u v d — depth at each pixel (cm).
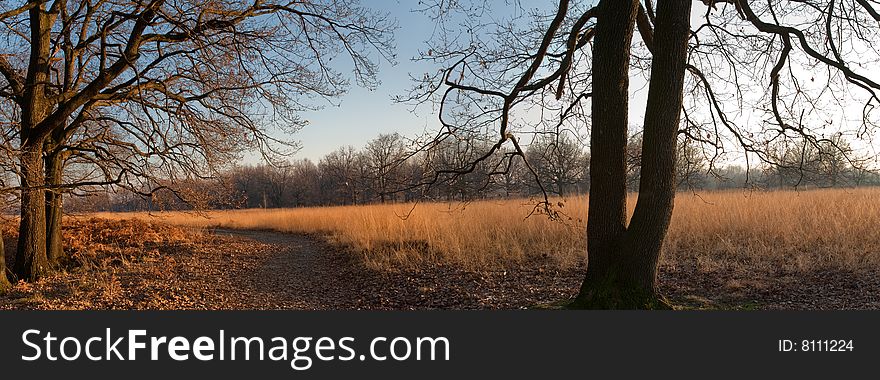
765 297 724
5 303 804
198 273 1126
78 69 1180
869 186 2036
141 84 1013
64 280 998
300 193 6750
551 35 656
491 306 746
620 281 572
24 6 937
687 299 707
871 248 948
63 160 1217
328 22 1056
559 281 905
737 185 1506
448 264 1104
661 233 564
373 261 1172
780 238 1101
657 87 552
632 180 1077
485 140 745
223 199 1267
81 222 1669
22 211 1052
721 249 1065
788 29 630
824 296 710
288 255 1536
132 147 1072
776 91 696
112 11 992
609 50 575
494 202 2019
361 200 3975
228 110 1105
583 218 1452
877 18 606
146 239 1555
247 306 819
